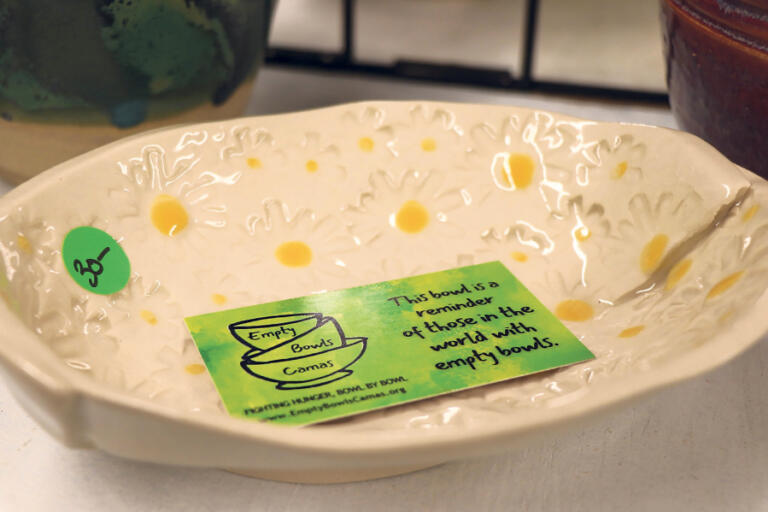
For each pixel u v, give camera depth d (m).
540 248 0.37
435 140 0.38
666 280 0.34
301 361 0.32
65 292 0.32
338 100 0.51
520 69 0.54
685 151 0.35
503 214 0.37
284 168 0.37
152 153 0.35
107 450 0.28
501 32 0.68
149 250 0.35
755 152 0.37
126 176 0.35
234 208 0.36
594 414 0.27
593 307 0.35
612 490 0.32
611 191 0.36
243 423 0.26
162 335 0.33
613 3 0.75
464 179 0.38
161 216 0.35
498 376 0.32
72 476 0.32
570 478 0.32
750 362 0.36
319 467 0.27
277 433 0.26
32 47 0.37
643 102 0.51
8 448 0.32
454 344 0.33
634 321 0.34
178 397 0.31
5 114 0.39
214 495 0.31
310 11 0.73
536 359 0.33
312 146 0.37
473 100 0.52
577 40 0.66
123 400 0.26
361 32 0.68
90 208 0.34
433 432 0.27
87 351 0.32
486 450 0.27
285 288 0.35
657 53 0.63
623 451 0.33
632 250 0.36
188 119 0.41
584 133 0.37
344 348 0.33
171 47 0.39
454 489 0.32
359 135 0.38
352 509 0.31
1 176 0.42
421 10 0.74
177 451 0.27
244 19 0.40
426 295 0.35
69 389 0.26
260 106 0.50
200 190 0.36
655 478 0.32
